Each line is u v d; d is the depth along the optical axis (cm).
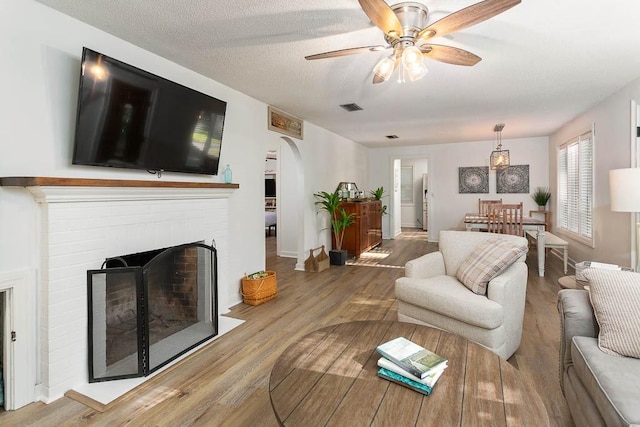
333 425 115
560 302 196
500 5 162
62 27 216
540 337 280
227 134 359
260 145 416
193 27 235
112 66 221
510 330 238
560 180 617
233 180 370
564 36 248
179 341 273
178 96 272
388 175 848
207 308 293
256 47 266
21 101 197
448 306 241
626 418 117
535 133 659
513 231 506
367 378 145
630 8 210
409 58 197
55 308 205
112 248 237
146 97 246
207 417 187
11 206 193
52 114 211
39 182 183
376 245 743
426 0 197
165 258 276
